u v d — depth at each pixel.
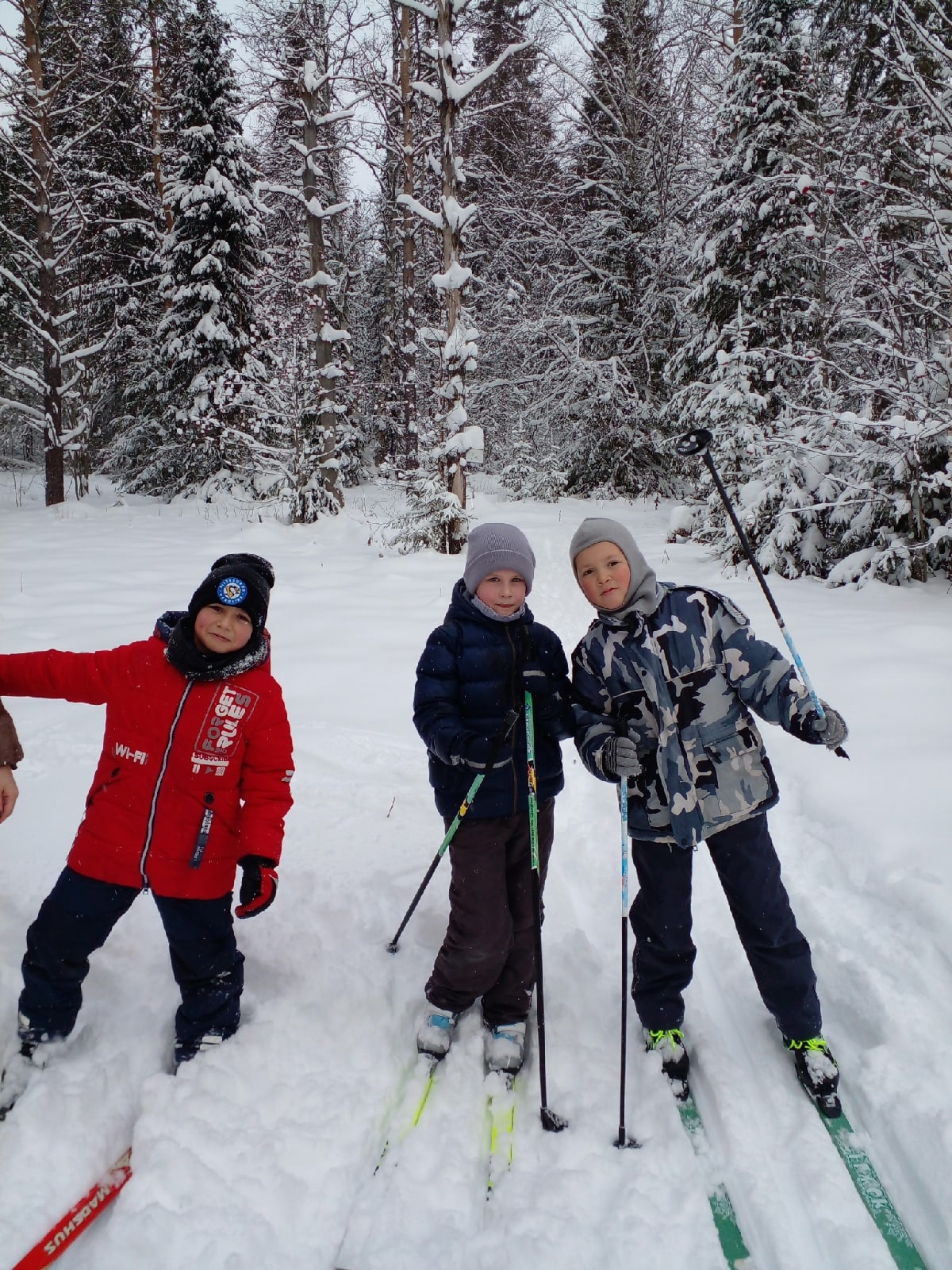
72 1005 2.19
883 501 7.75
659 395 17.89
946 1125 1.92
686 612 2.19
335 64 13.54
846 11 9.80
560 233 18.23
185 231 17.12
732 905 2.24
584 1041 2.38
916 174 8.02
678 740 2.15
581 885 3.24
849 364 9.96
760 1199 1.84
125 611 7.45
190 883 2.10
